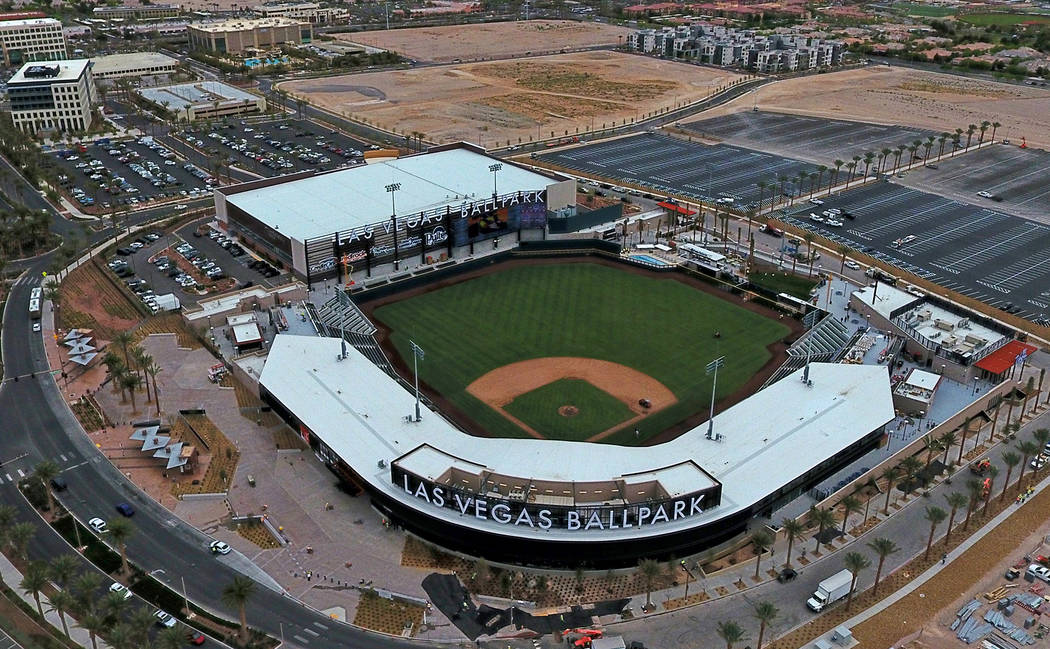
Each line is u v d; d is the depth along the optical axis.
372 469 142.50
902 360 191.75
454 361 191.25
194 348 197.75
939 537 139.25
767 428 153.62
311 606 124.12
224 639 117.44
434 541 137.38
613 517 129.00
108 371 182.12
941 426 164.38
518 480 135.25
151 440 159.75
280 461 157.12
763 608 112.88
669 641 118.69
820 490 147.75
